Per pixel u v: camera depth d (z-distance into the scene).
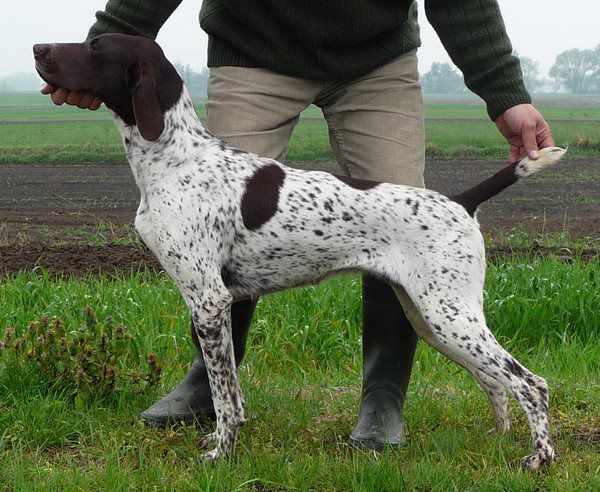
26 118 52.09
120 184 16.66
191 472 3.70
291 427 4.26
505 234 10.32
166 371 5.13
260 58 4.12
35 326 4.72
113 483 3.51
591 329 6.07
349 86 4.26
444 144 25.16
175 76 3.86
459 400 4.68
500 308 6.11
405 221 3.76
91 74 3.77
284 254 3.82
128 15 4.01
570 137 27.08
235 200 3.78
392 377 4.26
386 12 4.05
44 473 3.65
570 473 3.63
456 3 4.15
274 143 4.25
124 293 6.22
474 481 3.56
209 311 3.74
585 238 9.81
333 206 3.80
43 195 14.82
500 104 4.16
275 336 5.69
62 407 4.35
